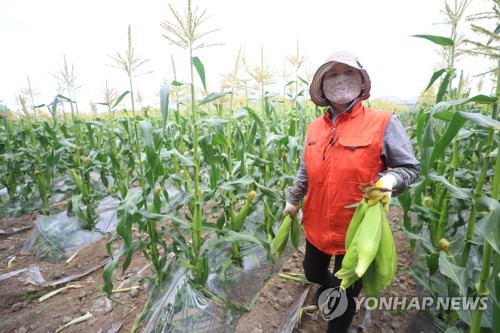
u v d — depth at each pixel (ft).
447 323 7.59
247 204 9.49
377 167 5.98
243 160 10.02
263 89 12.82
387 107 46.14
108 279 7.62
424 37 6.35
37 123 19.75
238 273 10.39
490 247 4.71
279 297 9.53
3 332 8.51
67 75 15.05
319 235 6.97
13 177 17.34
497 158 4.41
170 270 9.30
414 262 10.34
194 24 7.00
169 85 6.78
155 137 8.19
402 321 8.36
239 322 8.52
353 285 6.93
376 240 4.63
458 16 6.96
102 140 23.00
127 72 9.27
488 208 4.19
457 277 5.62
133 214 8.01
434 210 8.91
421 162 5.45
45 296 10.07
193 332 7.68
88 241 13.43
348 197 6.19
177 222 8.11
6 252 13.11
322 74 6.24
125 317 8.91
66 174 22.43
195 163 7.98
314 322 8.59
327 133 6.54
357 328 8.23
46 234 13.07
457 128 4.89
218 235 9.46
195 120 7.77
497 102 4.87
